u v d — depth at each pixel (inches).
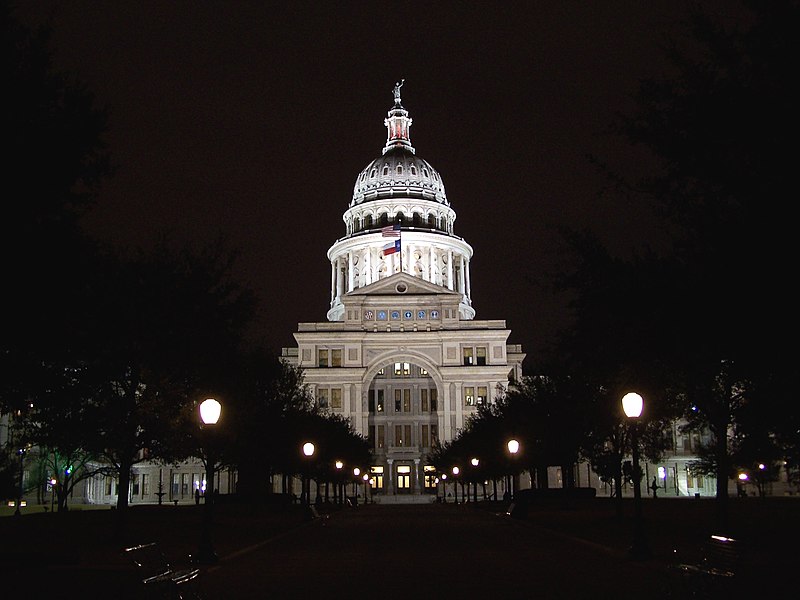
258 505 2159.2
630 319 676.1
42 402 1160.8
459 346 5354.3
